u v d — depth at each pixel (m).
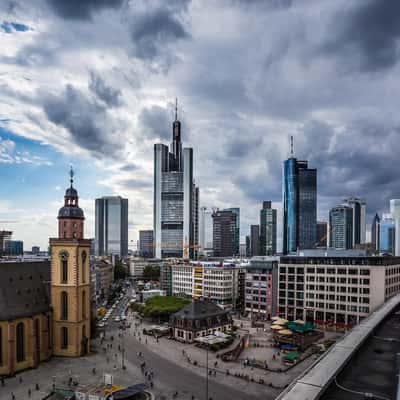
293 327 120.56
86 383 83.69
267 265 168.38
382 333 72.75
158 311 146.75
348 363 54.03
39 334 99.69
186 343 120.12
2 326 89.69
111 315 172.00
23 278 104.94
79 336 105.12
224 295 198.88
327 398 42.50
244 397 75.88
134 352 109.19
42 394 77.81
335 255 168.75
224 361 100.25
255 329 143.12
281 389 80.12
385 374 49.91
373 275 141.38
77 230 109.12
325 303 151.88
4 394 78.12
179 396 76.44
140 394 77.25
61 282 105.50
